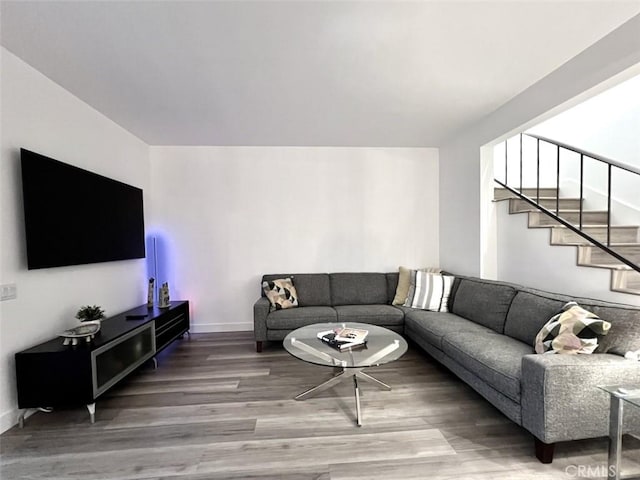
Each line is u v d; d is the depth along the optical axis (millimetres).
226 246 3988
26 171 2014
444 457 1642
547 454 1578
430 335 2666
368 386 2457
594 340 1690
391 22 1735
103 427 1938
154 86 2432
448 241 3969
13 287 1979
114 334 2293
